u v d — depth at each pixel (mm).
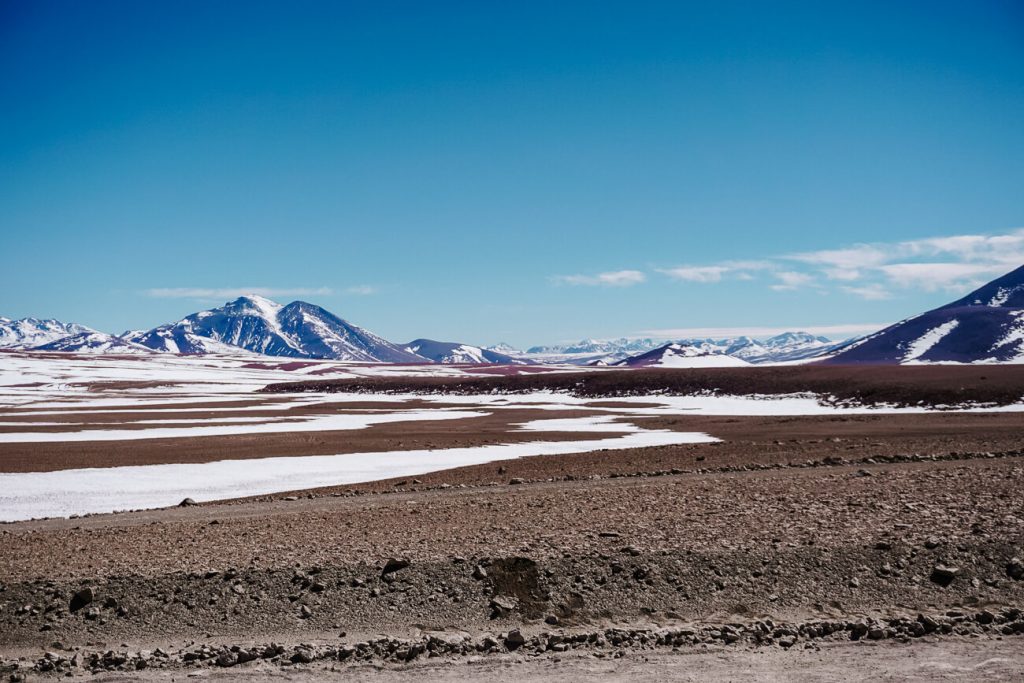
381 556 18500
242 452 49750
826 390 103625
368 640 15344
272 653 14852
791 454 36812
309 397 138125
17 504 32406
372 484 36062
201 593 17172
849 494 23344
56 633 16062
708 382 123625
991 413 69688
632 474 32188
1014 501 21328
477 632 15703
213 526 22672
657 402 111312
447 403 117062
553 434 60062
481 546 18906
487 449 50156
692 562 17734
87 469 42219
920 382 93562
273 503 28312
